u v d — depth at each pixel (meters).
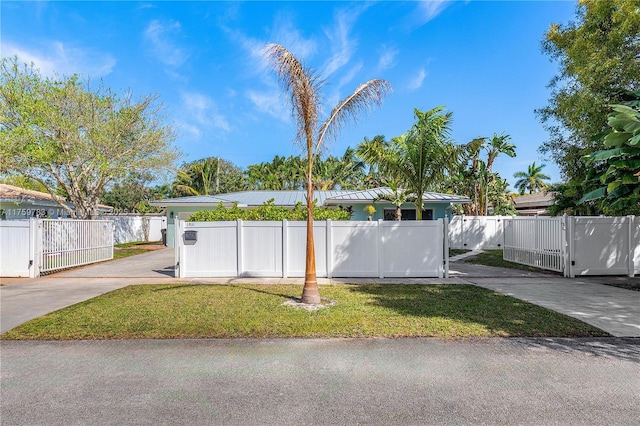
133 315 6.30
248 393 3.57
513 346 4.81
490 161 29.83
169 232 22.23
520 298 7.67
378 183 36.19
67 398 3.49
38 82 15.90
